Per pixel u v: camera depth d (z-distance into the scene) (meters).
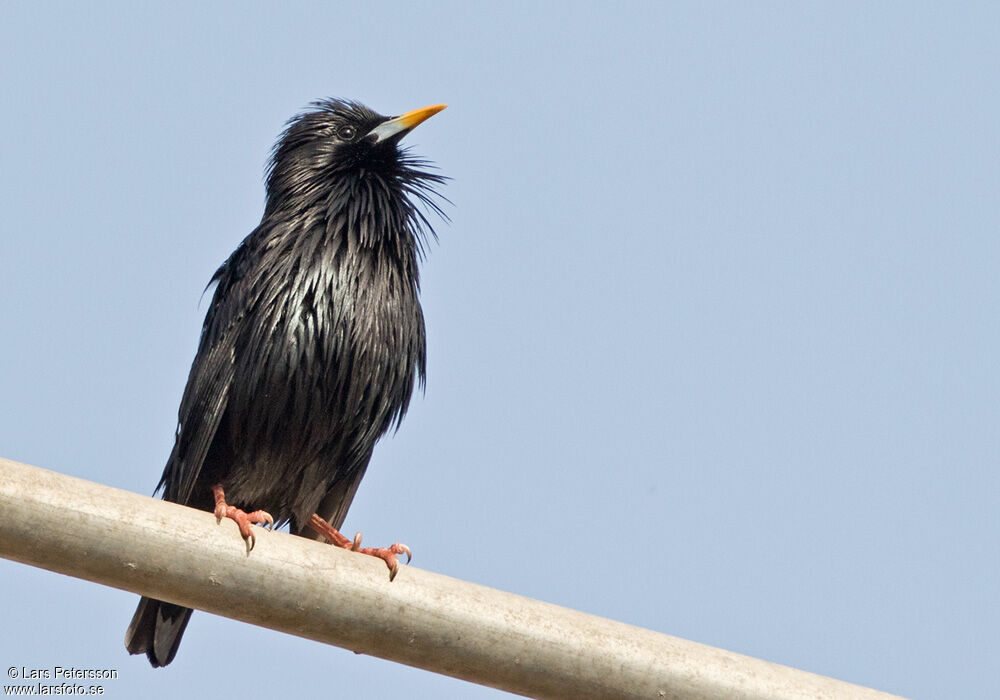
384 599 8.02
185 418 12.02
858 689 8.52
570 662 8.17
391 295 12.16
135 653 11.39
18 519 7.34
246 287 11.95
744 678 8.33
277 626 8.02
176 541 7.69
